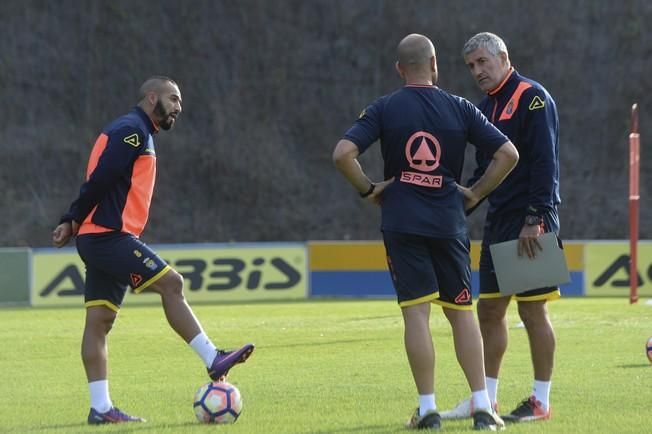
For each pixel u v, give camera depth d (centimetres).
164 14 15062
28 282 8788
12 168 13925
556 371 3603
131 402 3005
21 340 5294
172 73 14800
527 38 15050
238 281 9050
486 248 2686
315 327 5838
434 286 2355
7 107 14300
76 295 8862
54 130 14262
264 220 13912
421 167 2333
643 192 14100
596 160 14312
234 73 14825
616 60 14862
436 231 2325
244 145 14362
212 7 15188
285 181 14175
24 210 13638
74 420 2688
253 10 15200
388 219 2348
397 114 2344
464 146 2381
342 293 9231
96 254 2603
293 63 14950
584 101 14675
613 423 2461
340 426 2461
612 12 15125
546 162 2548
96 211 2603
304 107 14700
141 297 8794
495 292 2655
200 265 9012
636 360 3947
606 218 13812
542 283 2547
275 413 2714
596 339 4822
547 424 2470
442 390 3194
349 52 15038
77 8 14912
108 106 14562
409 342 2342
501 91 2658
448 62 15025
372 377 3572
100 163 2556
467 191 2403
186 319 2612
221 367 2583
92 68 14662
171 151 14200
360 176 2339
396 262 2355
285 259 9150
